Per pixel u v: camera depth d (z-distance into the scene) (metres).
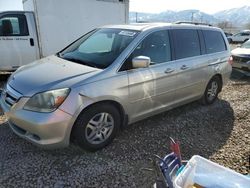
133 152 3.30
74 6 7.42
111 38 3.79
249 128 4.20
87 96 2.93
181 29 4.26
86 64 3.38
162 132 3.89
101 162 3.05
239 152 3.43
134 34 3.64
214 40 4.99
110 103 3.24
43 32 7.05
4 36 6.55
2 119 4.06
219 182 2.09
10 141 3.40
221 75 5.16
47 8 6.98
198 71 4.48
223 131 4.05
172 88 4.01
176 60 4.04
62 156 3.12
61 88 2.84
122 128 3.59
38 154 3.13
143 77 3.48
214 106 5.15
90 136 3.14
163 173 2.18
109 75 3.14
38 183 2.66
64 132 2.84
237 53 8.33
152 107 3.81
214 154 3.36
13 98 3.01
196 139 3.75
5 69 6.79
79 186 2.65
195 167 2.22
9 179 2.69
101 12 7.99
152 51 3.71
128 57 3.38
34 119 2.75
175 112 4.69
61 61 3.59
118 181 2.75
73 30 7.57
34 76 3.15
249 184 2.06
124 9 8.45
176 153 2.39
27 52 6.92
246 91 6.39
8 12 6.54
